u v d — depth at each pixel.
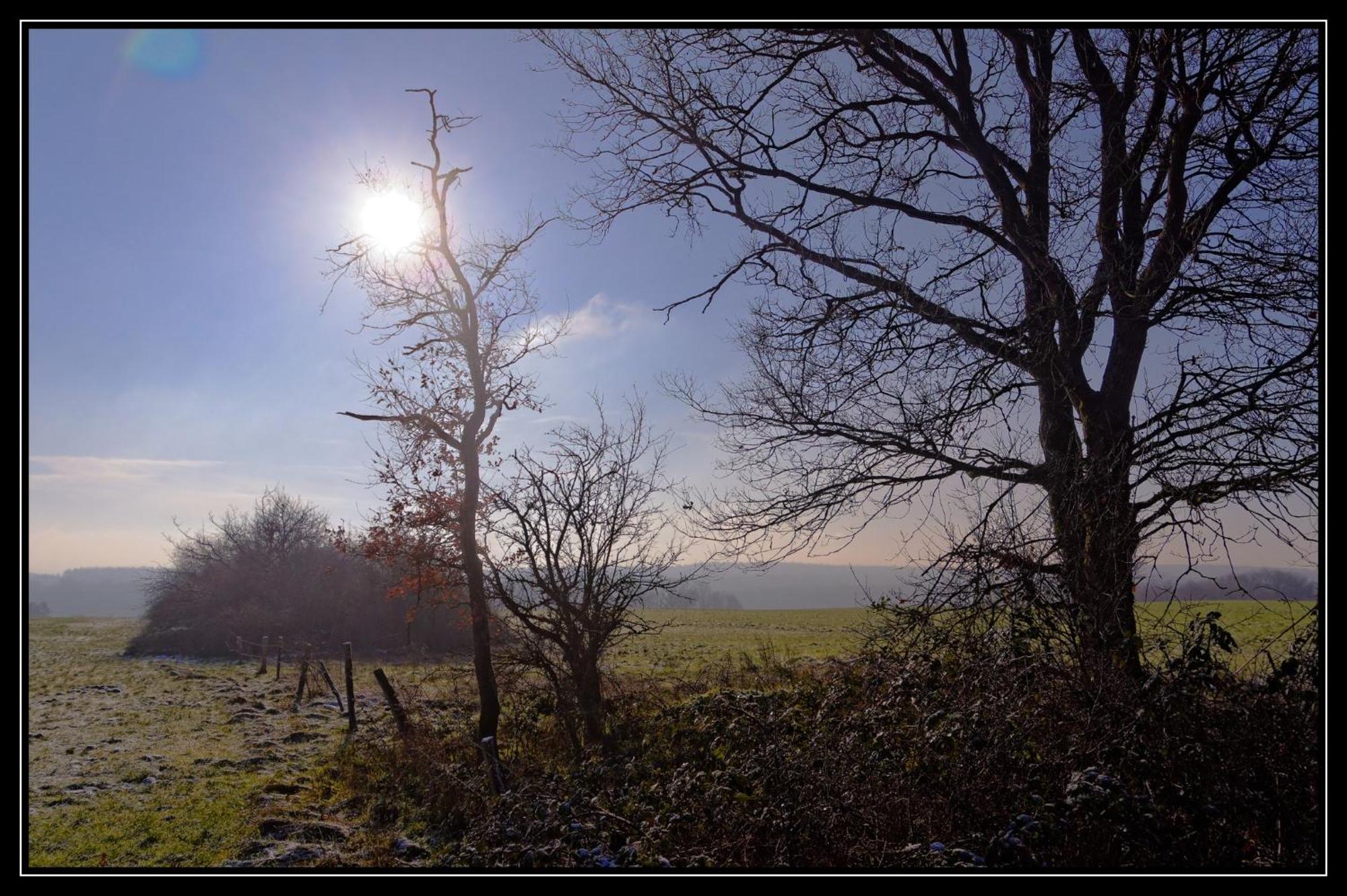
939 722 7.17
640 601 13.80
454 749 13.09
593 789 9.00
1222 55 9.43
